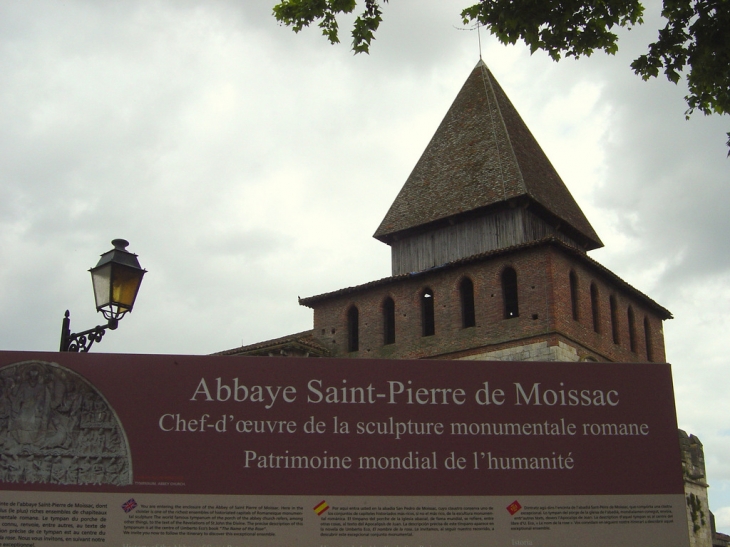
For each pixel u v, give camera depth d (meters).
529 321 34.16
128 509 11.73
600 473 12.41
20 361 12.23
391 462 12.24
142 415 12.17
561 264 34.97
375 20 17.31
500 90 45.38
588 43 17.17
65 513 11.65
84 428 12.05
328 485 12.06
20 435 11.92
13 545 11.48
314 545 11.79
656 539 12.17
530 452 12.45
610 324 37.75
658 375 13.00
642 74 17.72
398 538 11.91
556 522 12.14
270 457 12.12
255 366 12.54
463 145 42.56
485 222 38.91
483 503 12.14
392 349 37.50
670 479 12.46
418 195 42.06
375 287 38.81
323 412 12.41
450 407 12.57
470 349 35.34
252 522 11.81
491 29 17.41
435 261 39.88
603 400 12.78
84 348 14.21
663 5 17.09
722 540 45.03
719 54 16.95
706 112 17.80
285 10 17.16
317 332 40.09
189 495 11.86
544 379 12.81
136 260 14.85
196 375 12.42
